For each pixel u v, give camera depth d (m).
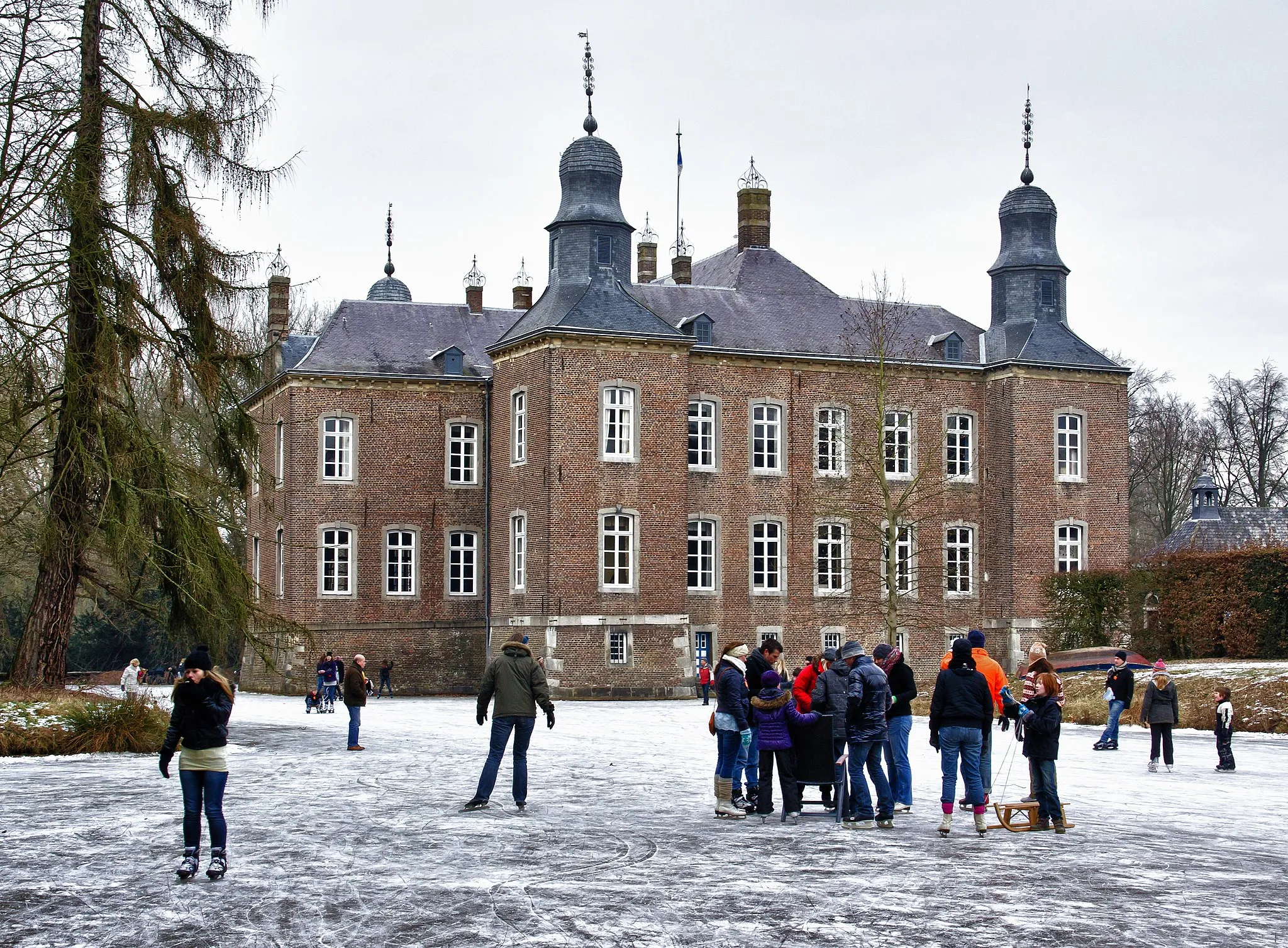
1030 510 49.53
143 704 23.33
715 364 47.88
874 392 49.50
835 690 15.54
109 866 12.66
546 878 12.16
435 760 22.34
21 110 23.91
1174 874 12.44
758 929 10.34
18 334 23.19
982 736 14.59
